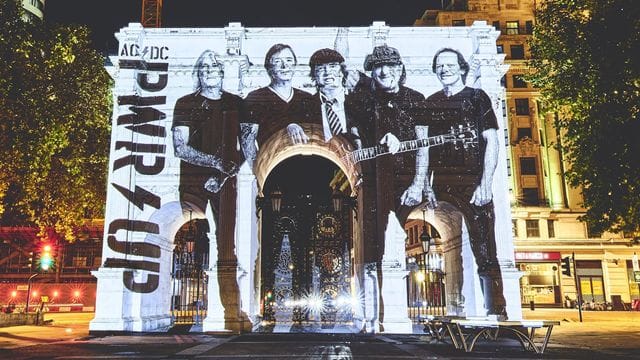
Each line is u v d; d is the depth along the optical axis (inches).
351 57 1112.2
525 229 2214.6
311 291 1248.8
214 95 1091.9
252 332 999.0
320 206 1261.1
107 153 1374.3
